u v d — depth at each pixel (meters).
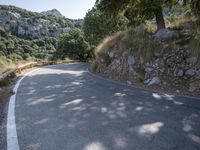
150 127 4.54
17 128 4.55
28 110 5.83
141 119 5.03
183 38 10.78
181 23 13.91
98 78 12.45
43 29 137.00
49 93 8.05
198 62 8.91
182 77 8.97
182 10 15.95
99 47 17.00
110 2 14.30
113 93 7.98
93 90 8.59
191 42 9.55
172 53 10.05
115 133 4.22
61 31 145.50
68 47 50.59
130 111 5.65
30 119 5.09
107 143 3.79
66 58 46.47
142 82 10.09
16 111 5.76
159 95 7.58
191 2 13.03
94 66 15.91
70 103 6.50
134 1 14.42
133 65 11.36
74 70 19.16
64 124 4.73
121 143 3.79
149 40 11.38
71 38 52.34
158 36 11.79
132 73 11.16
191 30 11.47
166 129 4.43
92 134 4.18
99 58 15.62
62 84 10.24
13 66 18.61
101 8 14.86
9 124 4.80
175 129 4.43
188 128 4.48
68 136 4.09
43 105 6.31
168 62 9.87
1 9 134.62
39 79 12.34
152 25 16.17
